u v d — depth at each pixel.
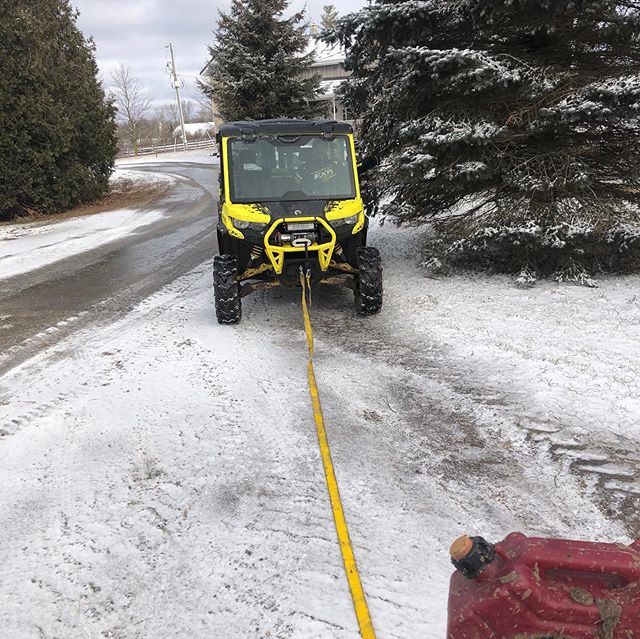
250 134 6.20
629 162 7.08
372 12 6.99
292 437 3.77
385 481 3.25
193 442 3.75
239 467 3.44
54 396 4.61
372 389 4.49
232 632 2.29
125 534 2.89
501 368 4.69
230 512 3.03
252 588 2.51
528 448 3.54
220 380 4.75
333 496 3.09
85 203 21.78
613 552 1.13
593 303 6.20
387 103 7.72
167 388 4.63
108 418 4.15
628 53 6.86
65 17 21.19
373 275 6.07
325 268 5.90
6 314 7.28
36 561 2.73
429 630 2.26
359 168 6.69
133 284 8.60
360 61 8.01
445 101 7.16
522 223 6.91
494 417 3.93
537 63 6.80
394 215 8.21
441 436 3.74
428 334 5.64
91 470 3.47
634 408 3.87
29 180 18.39
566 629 1.06
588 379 4.34
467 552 1.12
